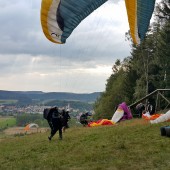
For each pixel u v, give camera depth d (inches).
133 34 780.0
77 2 660.7
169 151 589.9
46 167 580.7
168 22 2517.2
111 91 3469.5
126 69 3299.7
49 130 1362.0
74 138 832.9
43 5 649.6
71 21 683.4
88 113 1416.1
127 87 3056.1
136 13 732.7
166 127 707.4
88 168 540.4
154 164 525.0
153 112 1380.4
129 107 1380.4
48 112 844.6
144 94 2652.6
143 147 634.8
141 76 2733.8
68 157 626.8
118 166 532.4
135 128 842.2
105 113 3314.5
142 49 2691.9
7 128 4586.6
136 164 536.1
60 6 654.5
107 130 886.4
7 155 742.5
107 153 618.5
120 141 701.9
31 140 954.7
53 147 746.8
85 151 656.4
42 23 669.9
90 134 845.8
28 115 6353.3
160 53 2541.8
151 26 2610.7
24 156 700.0
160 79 2655.0
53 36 689.0
